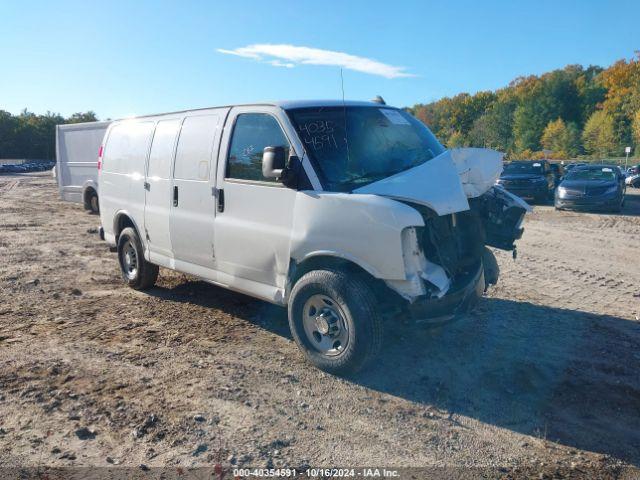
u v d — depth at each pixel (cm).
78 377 447
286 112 491
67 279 774
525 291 729
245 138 522
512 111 10862
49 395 414
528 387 440
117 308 637
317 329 457
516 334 557
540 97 10625
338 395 422
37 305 646
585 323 594
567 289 743
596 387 441
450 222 472
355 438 363
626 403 416
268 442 356
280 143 489
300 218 462
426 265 432
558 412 402
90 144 1608
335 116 505
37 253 968
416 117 599
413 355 499
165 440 356
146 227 653
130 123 712
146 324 581
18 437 358
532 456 346
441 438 365
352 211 430
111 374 453
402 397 421
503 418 393
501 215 561
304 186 466
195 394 419
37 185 3109
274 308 636
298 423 380
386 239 412
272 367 471
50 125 9944
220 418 384
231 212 527
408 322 454
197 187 565
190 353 500
